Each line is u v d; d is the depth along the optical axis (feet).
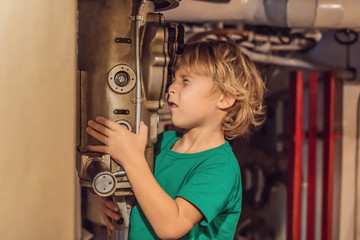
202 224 2.45
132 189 2.30
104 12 2.27
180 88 2.69
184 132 2.88
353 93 7.59
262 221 7.61
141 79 2.34
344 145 7.61
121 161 2.22
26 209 1.60
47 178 1.62
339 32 7.33
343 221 7.64
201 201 2.39
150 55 2.30
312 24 5.29
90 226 2.91
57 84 1.62
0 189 1.60
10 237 1.60
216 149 2.69
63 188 1.64
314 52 7.66
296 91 6.95
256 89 3.01
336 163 7.66
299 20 5.25
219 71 2.63
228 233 2.78
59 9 1.61
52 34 1.60
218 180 2.50
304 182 7.79
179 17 5.11
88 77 2.30
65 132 1.64
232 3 5.05
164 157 2.83
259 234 7.55
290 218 7.10
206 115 2.70
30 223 1.61
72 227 1.66
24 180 1.60
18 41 1.60
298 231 7.09
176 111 2.69
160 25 2.32
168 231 2.24
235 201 2.73
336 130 7.64
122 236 2.75
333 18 5.23
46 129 1.61
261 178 7.54
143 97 2.37
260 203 7.58
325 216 7.34
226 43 2.85
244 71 2.83
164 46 2.30
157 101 2.40
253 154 7.53
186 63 2.68
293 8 5.14
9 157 1.60
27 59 1.59
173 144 2.96
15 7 1.59
